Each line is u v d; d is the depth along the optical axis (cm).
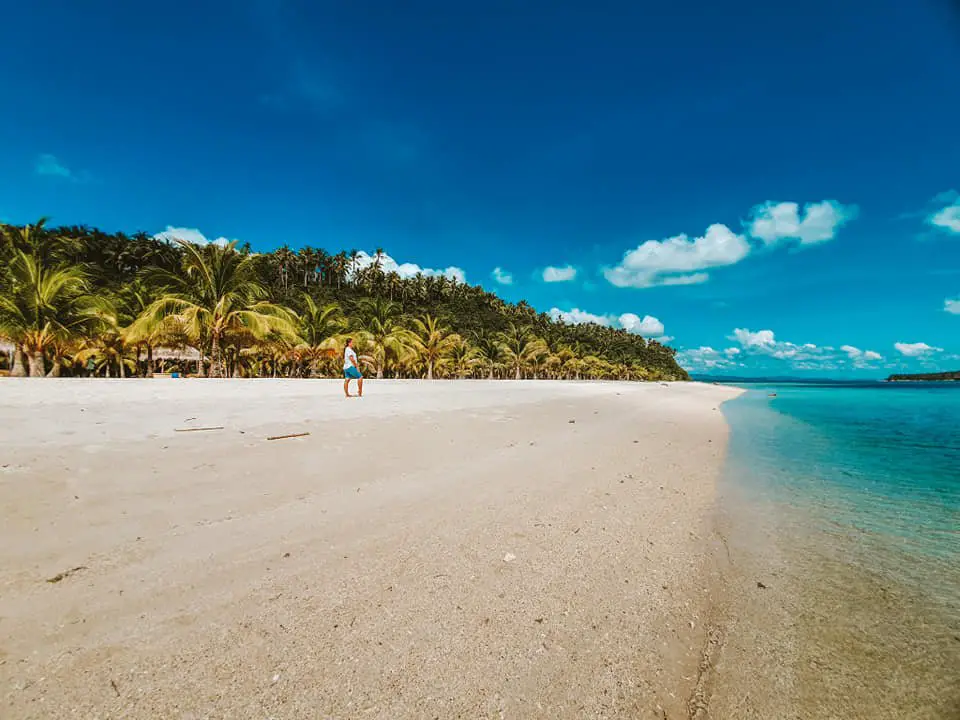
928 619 283
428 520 409
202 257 2411
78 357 2947
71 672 206
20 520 349
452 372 5462
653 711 204
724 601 298
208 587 281
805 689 222
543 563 336
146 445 592
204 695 199
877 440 1070
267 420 838
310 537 360
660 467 678
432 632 248
